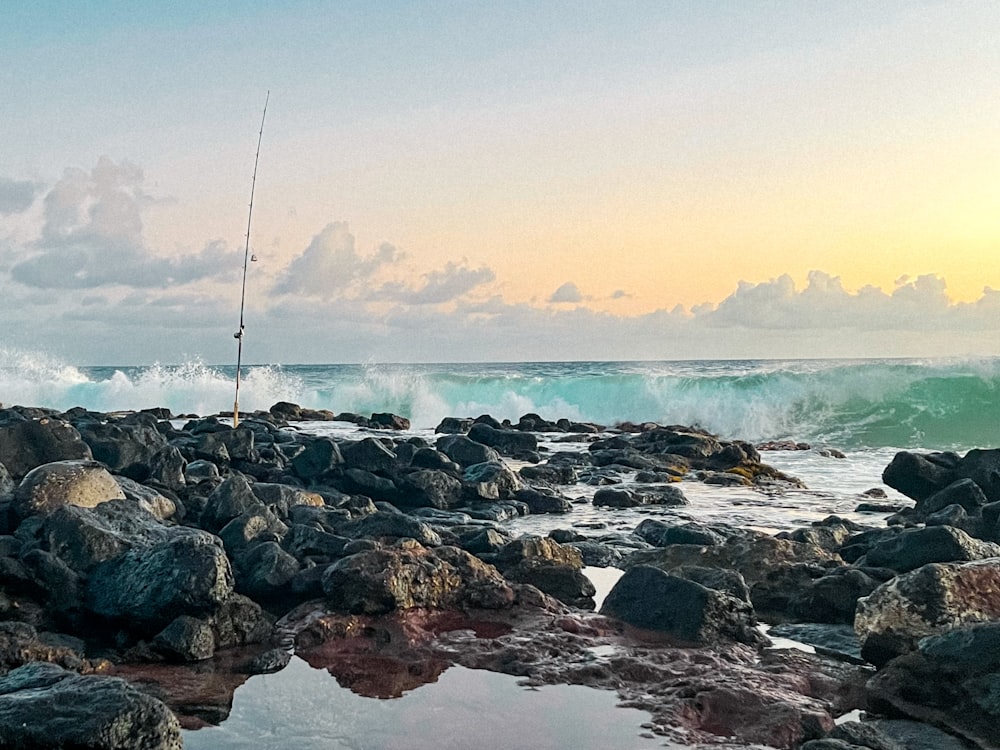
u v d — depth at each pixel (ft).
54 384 127.95
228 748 16.10
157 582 21.62
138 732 13.80
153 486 36.60
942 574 21.24
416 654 21.45
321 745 16.28
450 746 16.33
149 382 128.88
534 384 129.59
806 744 15.81
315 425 100.63
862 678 20.58
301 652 21.54
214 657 21.07
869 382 108.68
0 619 21.80
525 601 25.17
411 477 44.24
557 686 19.47
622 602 24.58
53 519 24.40
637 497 49.06
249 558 26.20
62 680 15.15
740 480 60.95
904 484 43.78
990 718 17.28
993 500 41.83
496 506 44.39
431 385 134.31
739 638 22.91
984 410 103.30
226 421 96.89
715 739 16.85
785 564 28.19
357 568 24.07
